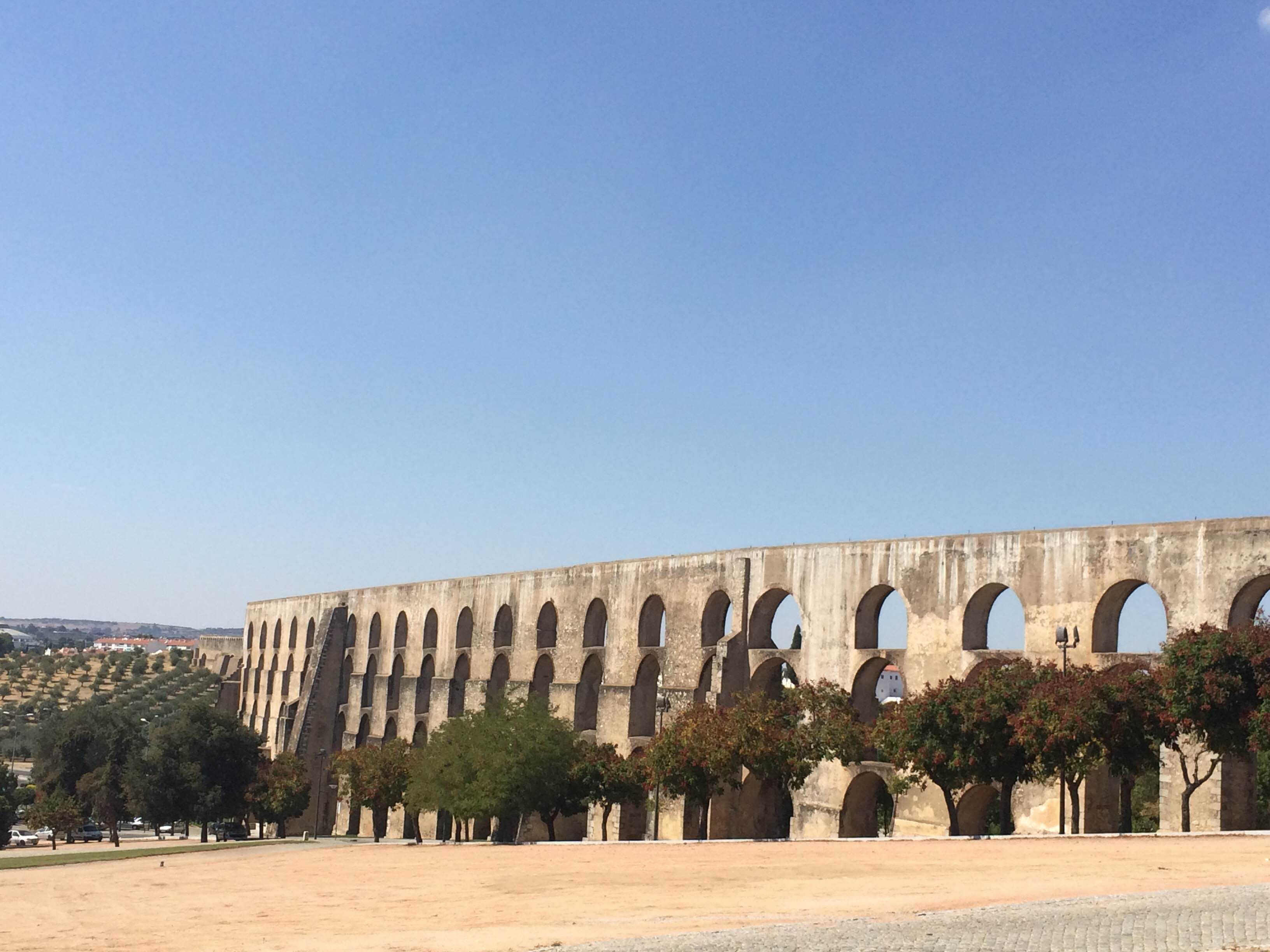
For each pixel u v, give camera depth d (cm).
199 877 5284
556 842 6078
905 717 4406
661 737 5444
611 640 7212
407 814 8088
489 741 6272
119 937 2908
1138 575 4497
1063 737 3831
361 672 10706
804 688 5256
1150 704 3828
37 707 19162
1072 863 2914
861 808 5469
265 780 10038
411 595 9906
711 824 6012
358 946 2159
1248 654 3631
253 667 13988
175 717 11612
